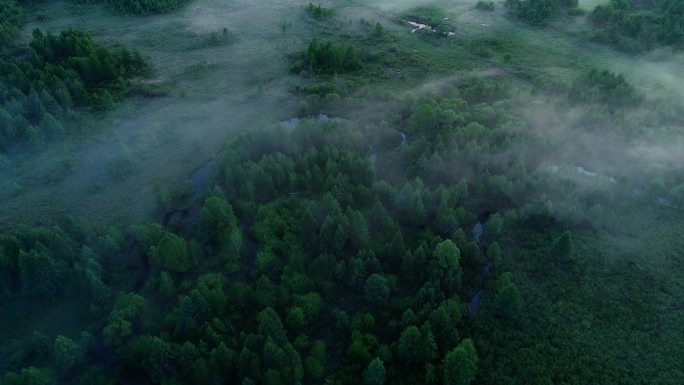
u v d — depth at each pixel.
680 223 103.75
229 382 76.25
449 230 100.25
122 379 79.31
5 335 85.88
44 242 93.50
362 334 83.69
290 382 74.69
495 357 80.69
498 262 96.06
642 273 93.56
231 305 88.19
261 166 112.62
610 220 102.75
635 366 78.50
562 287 91.62
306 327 86.06
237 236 97.56
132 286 94.25
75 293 91.44
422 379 77.50
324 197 100.38
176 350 76.00
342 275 91.88
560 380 77.19
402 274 93.62
